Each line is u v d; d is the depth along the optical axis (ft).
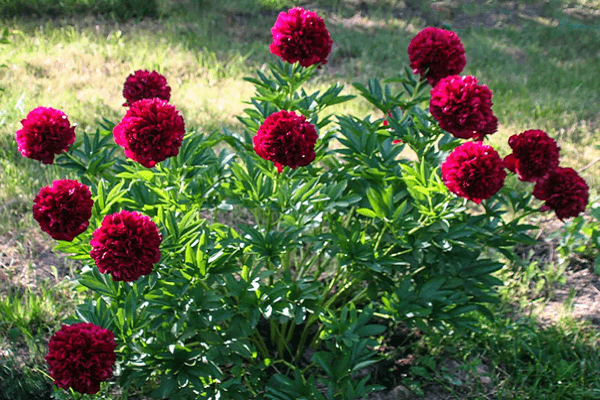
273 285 8.93
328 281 12.50
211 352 8.48
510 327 11.23
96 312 8.66
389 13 30.12
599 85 23.27
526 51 26.53
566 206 9.43
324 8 30.42
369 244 9.44
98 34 25.22
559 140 18.71
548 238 13.56
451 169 8.22
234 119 18.78
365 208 9.31
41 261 12.92
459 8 31.81
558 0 33.47
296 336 11.49
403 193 9.93
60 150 8.97
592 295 12.90
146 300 8.76
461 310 9.56
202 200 10.03
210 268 8.71
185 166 9.72
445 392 10.45
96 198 9.04
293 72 10.81
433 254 9.59
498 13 31.55
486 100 8.70
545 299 12.75
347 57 24.59
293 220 9.34
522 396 10.21
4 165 15.60
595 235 12.79
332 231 9.84
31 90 19.77
